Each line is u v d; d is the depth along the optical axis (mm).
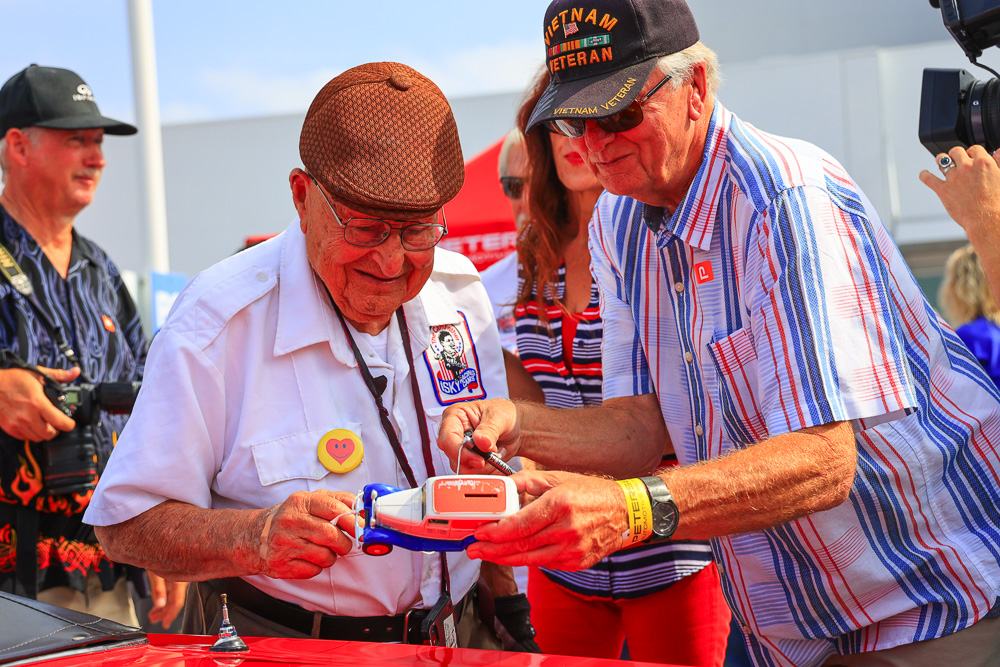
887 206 8516
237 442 1680
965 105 1999
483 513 1351
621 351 2145
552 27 1791
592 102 1680
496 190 4137
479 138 11281
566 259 2740
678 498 1456
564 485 1391
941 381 1863
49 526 2875
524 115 2725
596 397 2664
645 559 2492
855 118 8523
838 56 8578
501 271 3061
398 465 1762
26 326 2982
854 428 1634
